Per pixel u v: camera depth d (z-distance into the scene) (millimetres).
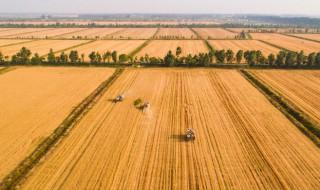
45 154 39844
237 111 54938
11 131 46719
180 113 54000
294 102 59625
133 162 38000
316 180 34438
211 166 37219
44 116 52688
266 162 38031
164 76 80438
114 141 43438
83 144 42500
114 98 62219
